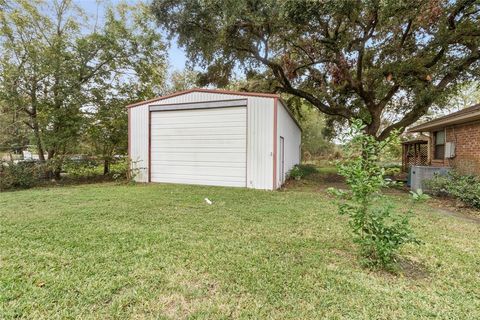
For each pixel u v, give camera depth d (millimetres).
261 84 13039
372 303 2248
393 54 9961
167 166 10047
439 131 10383
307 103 16328
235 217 4895
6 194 7500
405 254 3293
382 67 10000
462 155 8594
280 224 4469
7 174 9172
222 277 2641
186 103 9625
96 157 12008
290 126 12719
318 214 5141
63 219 4660
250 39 10547
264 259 3062
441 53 9477
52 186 9938
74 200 6430
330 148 29094
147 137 10297
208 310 2133
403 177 11695
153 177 10289
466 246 3600
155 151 10211
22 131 11094
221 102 9086
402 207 6113
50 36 11141
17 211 5270
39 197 6875
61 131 11359
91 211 5254
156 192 7648
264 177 8562
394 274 2752
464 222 4840
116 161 11883
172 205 5875
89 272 2697
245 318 2041
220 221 4621
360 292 2410
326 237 3852
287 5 8016
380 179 2789
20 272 2676
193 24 9688
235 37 10242
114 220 4621
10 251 3195
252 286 2480
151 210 5379
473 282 2625
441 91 9797
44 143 11078
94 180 11633
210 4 8453
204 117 9391
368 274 2746
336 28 9773
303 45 10727
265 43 10703
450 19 8648
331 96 12641
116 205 5836
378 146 2965
